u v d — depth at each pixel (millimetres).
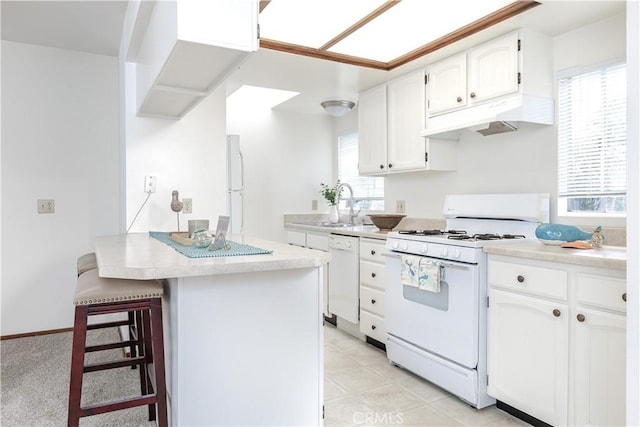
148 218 2916
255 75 3305
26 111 3312
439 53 2818
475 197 2896
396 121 3354
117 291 1518
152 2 1939
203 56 1691
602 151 2301
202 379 1566
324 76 3330
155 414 2043
